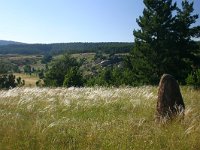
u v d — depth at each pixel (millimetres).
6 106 14414
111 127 9562
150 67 37469
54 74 65062
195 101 15242
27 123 10367
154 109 13227
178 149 7914
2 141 8383
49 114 12750
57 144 8570
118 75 43500
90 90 19531
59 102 15125
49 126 9484
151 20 37656
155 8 38031
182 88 23188
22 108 13828
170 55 37312
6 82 63125
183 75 36750
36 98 16422
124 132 9047
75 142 8727
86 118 12242
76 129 9547
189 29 38812
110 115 12523
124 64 44844
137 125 9695
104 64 136875
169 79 11508
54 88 21453
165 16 37688
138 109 13469
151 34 38062
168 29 38188
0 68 64688
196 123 9648
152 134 8945
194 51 39375
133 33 39000
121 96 16172
